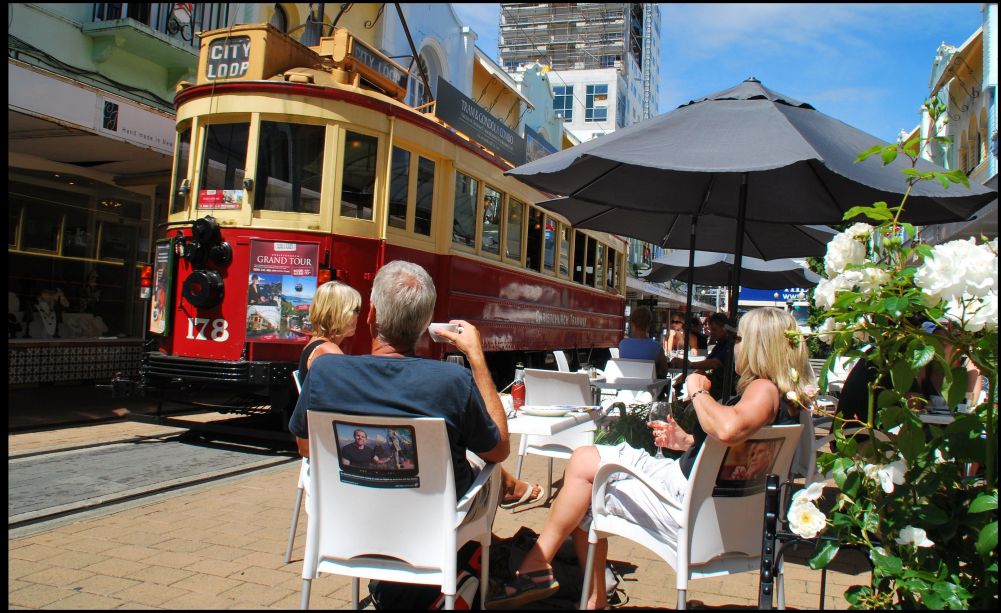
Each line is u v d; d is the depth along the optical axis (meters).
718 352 7.57
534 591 3.07
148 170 10.90
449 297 8.46
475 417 2.84
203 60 7.37
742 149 3.87
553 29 66.94
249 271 6.83
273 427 8.28
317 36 13.83
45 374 10.34
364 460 2.71
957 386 2.68
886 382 3.98
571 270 13.30
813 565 2.73
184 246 6.98
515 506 5.23
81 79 10.02
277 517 4.80
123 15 10.53
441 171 8.43
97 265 11.36
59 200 10.70
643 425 5.55
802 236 8.10
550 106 29.05
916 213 5.41
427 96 9.04
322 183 7.01
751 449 2.91
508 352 11.33
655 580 3.92
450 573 2.64
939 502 2.81
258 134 6.98
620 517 3.10
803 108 4.80
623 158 3.87
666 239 8.73
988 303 2.61
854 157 4.17
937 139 2.89
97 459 6.46
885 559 2.62
